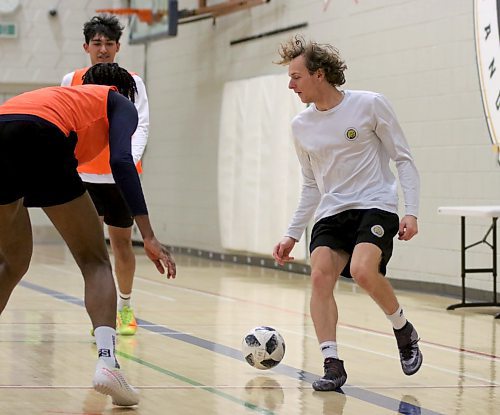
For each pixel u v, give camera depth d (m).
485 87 17.91
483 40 17.92
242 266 25.98
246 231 25.75
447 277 19.16
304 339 12.48
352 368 10.30
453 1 18.81
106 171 11.53
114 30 12.45
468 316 15.66
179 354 11.00
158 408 7.95
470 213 15.60
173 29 27.75
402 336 9.45
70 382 9.09
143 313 15.20
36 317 14.20
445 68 19.08
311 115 9.23
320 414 7.86
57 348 11.23
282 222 24.00
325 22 23.02
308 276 23.05
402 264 20.56
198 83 29.56
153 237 7.30
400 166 9.05
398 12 20.45
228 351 11.29
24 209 7.75
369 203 8.94
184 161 30.64
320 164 9.23
